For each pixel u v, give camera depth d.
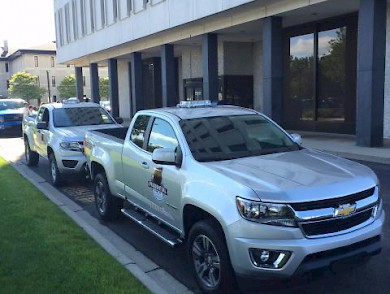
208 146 4.89
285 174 4.13
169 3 21.84
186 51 28.11
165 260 5.48
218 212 3.93
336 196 3.81
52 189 9.78
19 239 5.74
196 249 4.41
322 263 3.71
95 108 11.39
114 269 4.77
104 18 30.92
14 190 8.88
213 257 4.21
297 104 20.77
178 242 4.85
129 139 6.20
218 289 4.09
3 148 18.08
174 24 21.53
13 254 5.19
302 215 3.69
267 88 17.39
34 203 7.75
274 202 3.69
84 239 5.82
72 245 5.54
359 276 4.70
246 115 5.66
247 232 3.73
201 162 4.61
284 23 19.23
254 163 4.52
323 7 15.89
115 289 4.27
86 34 34.75
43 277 4.55
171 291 4.55
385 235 5.98
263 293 4.30
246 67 24.55
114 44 29.30
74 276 4.57
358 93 13.92
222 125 5.31
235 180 3.99
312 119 19.94
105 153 6.84
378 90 13.55
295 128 21.00
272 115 17.30
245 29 20.09
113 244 6.02
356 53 17.47
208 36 20.98
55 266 4.84
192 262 4.49
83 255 5.18
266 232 3.68
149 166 5.39
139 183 5.74
